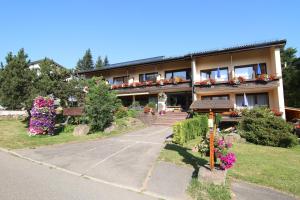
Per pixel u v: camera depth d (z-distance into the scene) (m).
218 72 22.47
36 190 6.29
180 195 6.18
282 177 7.60
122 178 7.50
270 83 19.92
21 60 22.61
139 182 7.13
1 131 18.83
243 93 22.84
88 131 17.53
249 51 21.97
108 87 19.78
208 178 6.72
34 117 16.86
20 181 7.01
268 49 21.28
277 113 18.72
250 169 8.41
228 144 7.61
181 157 9.86
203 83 22.56
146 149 11.64
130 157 10.12
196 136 15.29
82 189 6.49
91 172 8.13
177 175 7.70
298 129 16.39
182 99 27.30
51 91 21.53
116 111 21.02
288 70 33.31
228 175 7.74
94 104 17.70
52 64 22.50
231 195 6.23
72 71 23.81
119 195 6.14
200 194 6.18
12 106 22.31
